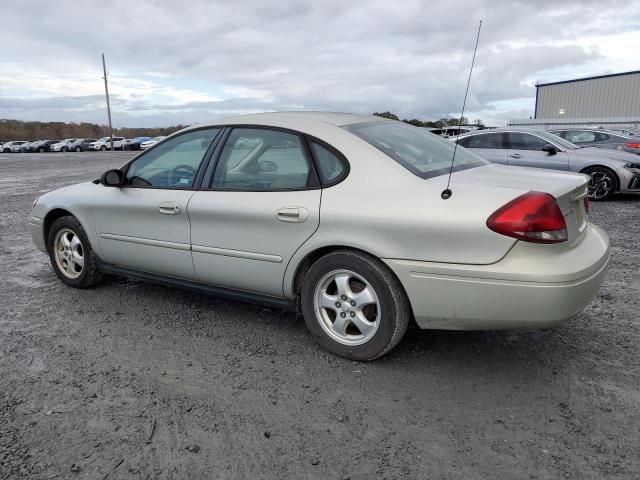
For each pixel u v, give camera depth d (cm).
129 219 424
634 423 264
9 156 4334
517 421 269
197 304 445
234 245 362
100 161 3183
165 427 269
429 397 293
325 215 322
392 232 302
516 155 1020
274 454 247
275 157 355
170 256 402
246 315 419
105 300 459
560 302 274
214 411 283
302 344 364
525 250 276
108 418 277
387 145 343
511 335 369
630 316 402
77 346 366
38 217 503
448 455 244
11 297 472
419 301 302
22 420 276
